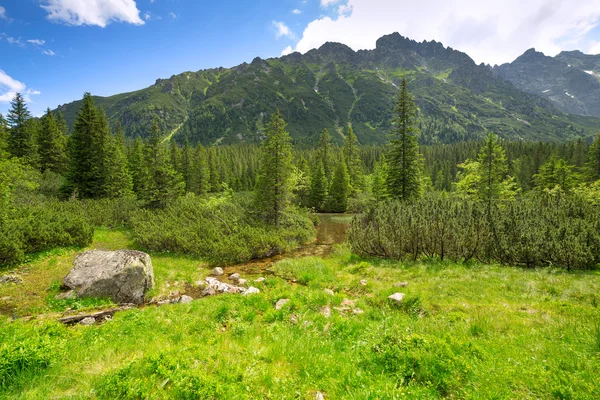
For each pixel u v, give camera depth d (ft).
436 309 29.12
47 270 41.19
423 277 40.75
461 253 49.39
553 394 13.51
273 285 44.09
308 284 42.88
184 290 42.50
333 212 186.80
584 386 13.84
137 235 65.21
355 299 34.71
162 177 94.43
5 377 14.14
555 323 22.75
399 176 100.01
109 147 115.34
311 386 15.51
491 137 123.24
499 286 34.55
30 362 15.03
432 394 14.40
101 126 114.83
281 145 90.99
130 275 37.42
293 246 77.36
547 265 43.93
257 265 58.65
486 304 29.32
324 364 17.54
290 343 20.71
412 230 52.60
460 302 30.40
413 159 99.40
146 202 93.20
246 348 19.71
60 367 15.55
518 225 51.13
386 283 39.32
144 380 13.76
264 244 66.85
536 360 17.13
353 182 213.05
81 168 109.09
